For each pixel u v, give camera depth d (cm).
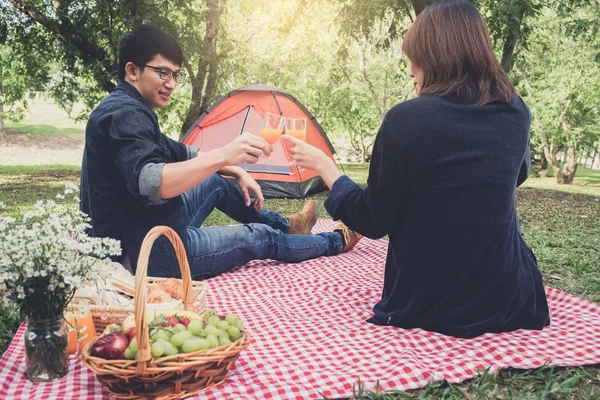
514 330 255
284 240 387
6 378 204
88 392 197
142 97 294
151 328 193
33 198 869
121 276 261
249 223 388
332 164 261
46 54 1202
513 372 221
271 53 1459
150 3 977
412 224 241
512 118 233
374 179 239
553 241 541
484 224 231
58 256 198
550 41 1448
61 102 1358
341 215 253
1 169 1497
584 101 1570
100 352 185
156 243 294
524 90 1653
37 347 201
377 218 242
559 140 1725
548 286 346
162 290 252
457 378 211
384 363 224
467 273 238
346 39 1060
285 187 900
